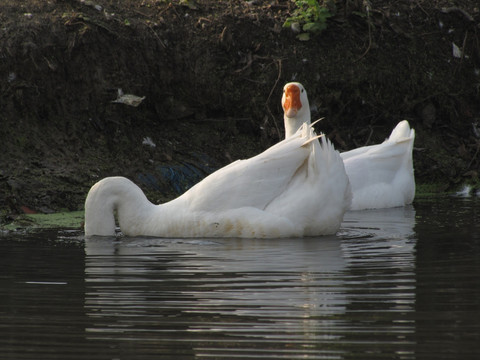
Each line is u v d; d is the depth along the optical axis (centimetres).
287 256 916
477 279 784
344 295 725
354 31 1925
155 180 1562
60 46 1648
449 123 1902
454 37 2002
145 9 1816
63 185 1459
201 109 1772
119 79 1691
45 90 1616
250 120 1781
